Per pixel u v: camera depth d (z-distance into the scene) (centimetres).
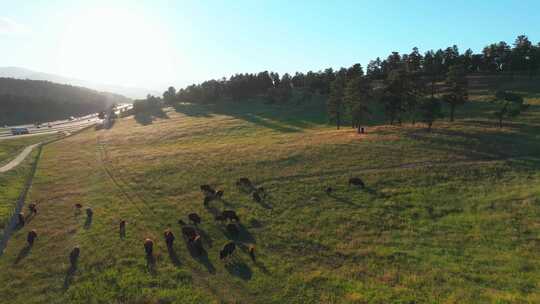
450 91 8912
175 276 3147
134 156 7669
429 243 3478
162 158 7244
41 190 5666
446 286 2770
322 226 3959
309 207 4459
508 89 12156
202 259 3431
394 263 3156
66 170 6869
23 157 8181
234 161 6544
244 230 3978
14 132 13650
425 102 7794
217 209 4562
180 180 5750
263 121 11750
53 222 4400
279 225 4038
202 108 16188
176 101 19638
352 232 3791
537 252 3203
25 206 4972
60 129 15312
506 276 2867
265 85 17638
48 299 2925
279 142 7912
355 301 2650
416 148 6438
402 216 4094
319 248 3519
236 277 3119
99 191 5488
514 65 14400
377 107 11669
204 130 10569
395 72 9338
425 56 15612
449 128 7712
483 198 4391
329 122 10919
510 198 4319
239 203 4712
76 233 4069
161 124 12606
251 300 2806
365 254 3338
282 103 14900
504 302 2511
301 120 11644
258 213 4381
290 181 5381
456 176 5128
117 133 11219
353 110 8444
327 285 2908
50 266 3400
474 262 3102
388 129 8206
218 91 18388
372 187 4934
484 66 15550
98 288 3020
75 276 3216
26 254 3653
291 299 2780
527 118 8294
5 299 2958
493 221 3819
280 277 3078
